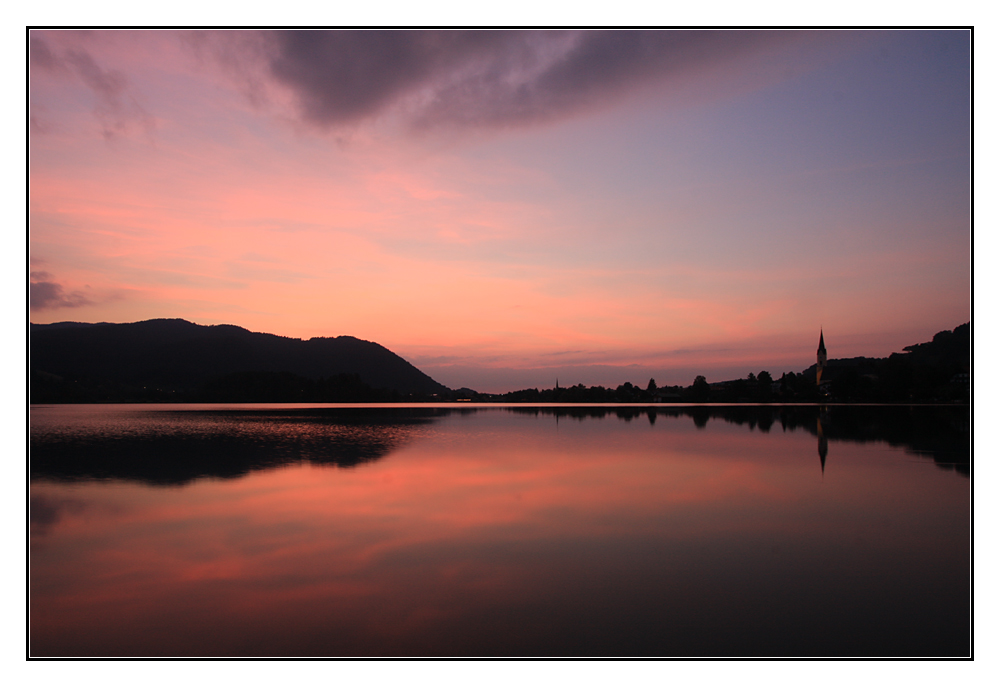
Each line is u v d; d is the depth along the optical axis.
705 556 11.87
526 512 15.87
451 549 12.36
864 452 30.53
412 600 9.54
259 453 30.08
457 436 42.41
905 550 12.27
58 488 19.58
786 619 8.80
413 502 17.23
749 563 11.42
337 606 9.30
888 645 8.00
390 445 34.88
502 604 9.37
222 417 72.88
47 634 8.38
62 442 36.31
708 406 126.00
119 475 22.44
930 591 9.92
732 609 9.16
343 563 11.43
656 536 13.40
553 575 10.73
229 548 12.45
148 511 15.97
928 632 8.38
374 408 119.50
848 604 9.36
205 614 9.03
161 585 10.26
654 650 7.84
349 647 7.95
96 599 9.62
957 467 24.58
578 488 19.67
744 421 62.00
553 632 8.37
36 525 14.43
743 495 18.34
